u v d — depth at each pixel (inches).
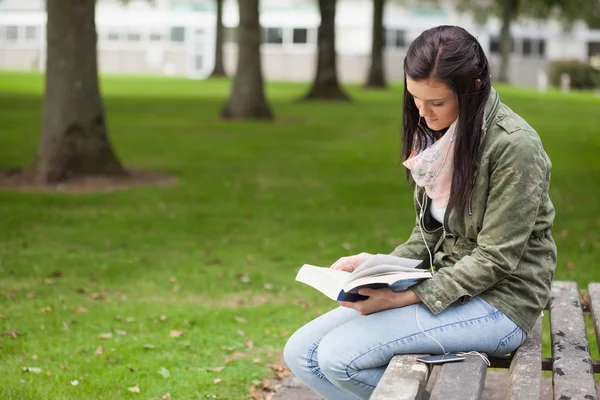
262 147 706.2
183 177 542.3
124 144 704.4
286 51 2140.7
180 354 226.7
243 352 230.4
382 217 422.9
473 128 132.4
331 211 437.7
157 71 2187.5
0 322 247.9
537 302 138.5
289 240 370.0
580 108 1234.0
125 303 271.9
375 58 1668.3
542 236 140.3
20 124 831.7
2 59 2215.8
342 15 2084.2
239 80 954.1
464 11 1926.7
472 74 130.5
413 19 2069.4
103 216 413.1
